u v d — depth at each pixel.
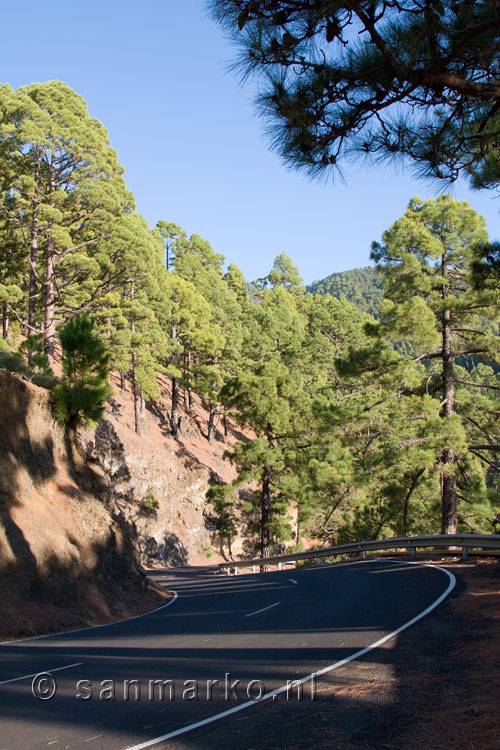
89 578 17.23
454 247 24.86
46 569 15.61
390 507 33.97
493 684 6.13
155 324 54.72
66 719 5.69
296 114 5.98
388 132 6.68
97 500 20.16
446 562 18.86
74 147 38.84
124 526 20.56
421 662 7.23
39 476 18.55
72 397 19.70
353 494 28.94
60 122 39.72
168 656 8.53
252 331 74.31
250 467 40.50
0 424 17.52
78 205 40.72
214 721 5.48
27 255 42.66
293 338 71.94
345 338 71.56
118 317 44.81
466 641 8.13
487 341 24.72
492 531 28.86
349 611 11.41
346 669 7.09
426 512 33.22
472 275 12.35
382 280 26.17
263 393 39.75
